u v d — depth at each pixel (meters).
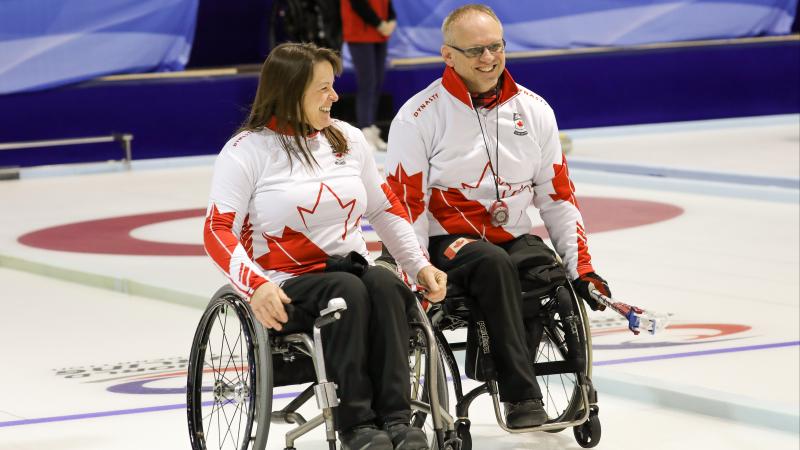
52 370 15.11
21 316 18.47
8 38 36.75
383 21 38.47
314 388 9.55
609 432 12.30
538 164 11.72
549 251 11.37
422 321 9.86
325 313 9.30
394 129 11.55
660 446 11.80
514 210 11.62
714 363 14.84
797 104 49.78
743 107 48.81
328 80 10.22
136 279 20.27
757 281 20.02
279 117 10.22
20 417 13.06
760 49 48.69
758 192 29.86
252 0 46.44
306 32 39.28
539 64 44.94
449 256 10.91
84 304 19.34
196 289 19.30
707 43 48.31
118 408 13.35
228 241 9.94
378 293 9.70
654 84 47.09
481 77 11.33
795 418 12.23
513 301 10.74
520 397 10.69
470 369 11.16
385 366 9.62
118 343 16.55
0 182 35.56
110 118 38.69
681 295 19.00
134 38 39.06
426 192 11.61
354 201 10.38
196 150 40.22
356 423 9.49
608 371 14.08
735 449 11.71
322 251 10.30
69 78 37.91
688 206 28.84
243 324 9.71
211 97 40.22
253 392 9.59
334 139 10.45
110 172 37.72
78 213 29.00
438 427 9.73
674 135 44.66
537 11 45.50
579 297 11.56
